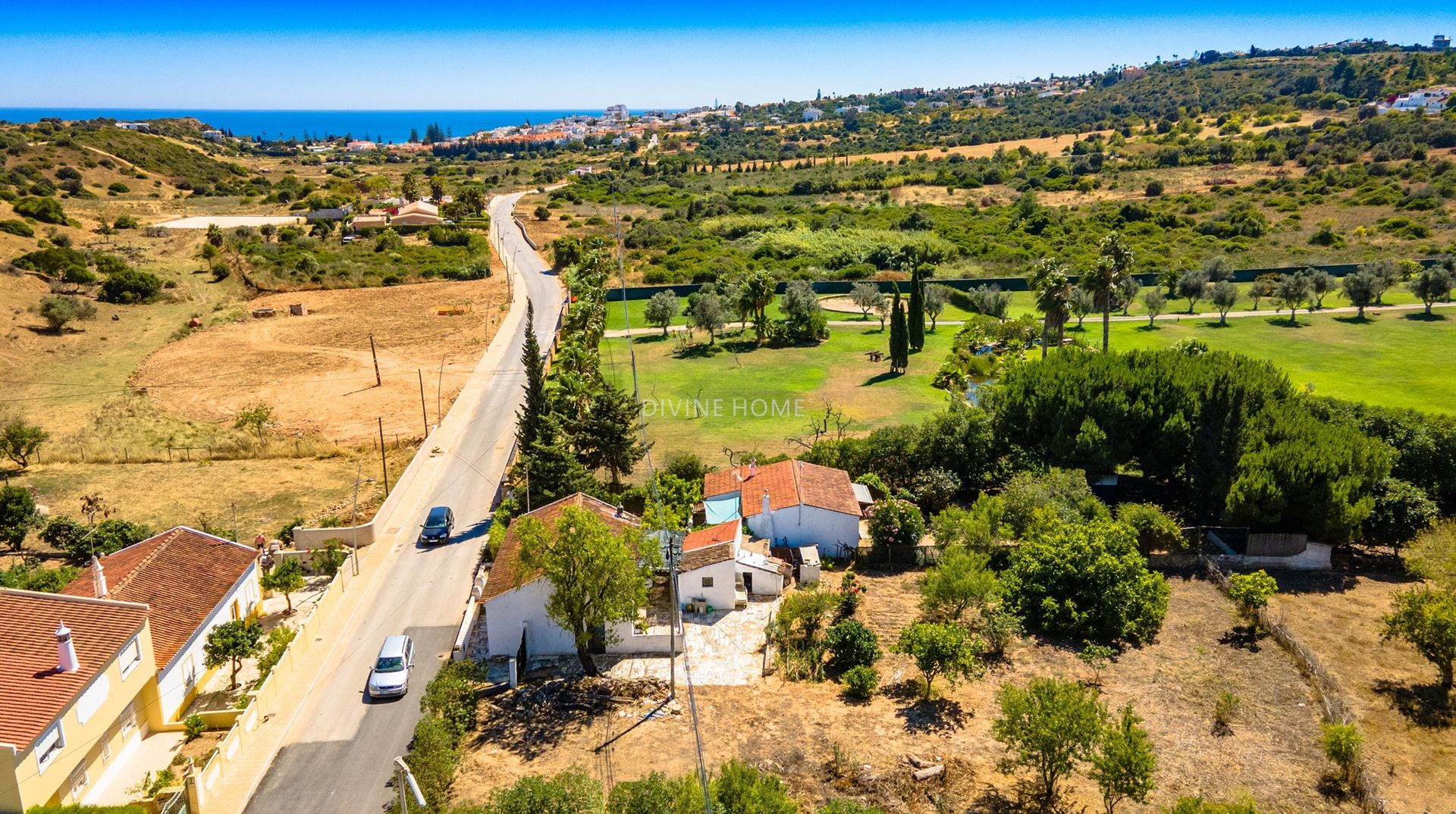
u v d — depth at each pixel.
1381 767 31.62
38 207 140.25
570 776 26.23
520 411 72.50
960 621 42.47
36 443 61.97
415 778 28.75
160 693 33.34
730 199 186.50
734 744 32.56
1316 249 141.25
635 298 121.31
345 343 95.44
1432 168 175.38
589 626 38.03
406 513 54.50
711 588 43.00
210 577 39.34
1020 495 49.44
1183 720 34.31
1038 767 29.45
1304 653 38.12
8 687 27.81
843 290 125.69
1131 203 170.00
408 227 158.12
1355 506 46.41
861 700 35.81
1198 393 53.59
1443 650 35.28
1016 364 63.94
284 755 32.41
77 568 43.47
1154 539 48.25
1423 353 90.88
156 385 80.94
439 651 39.50
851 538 49.34
